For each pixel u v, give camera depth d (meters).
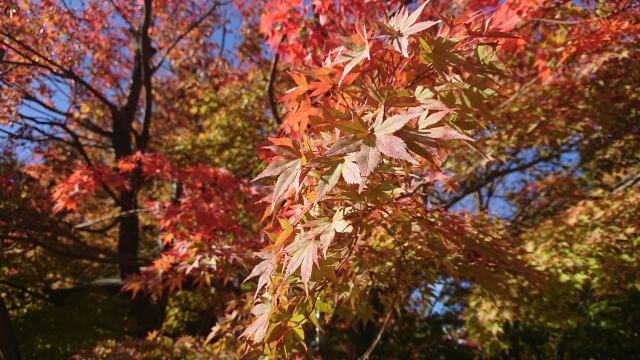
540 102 6.30
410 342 13.27
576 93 6.47
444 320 13.17
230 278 4.65
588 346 10.80
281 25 4.71
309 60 4.45
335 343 8.92
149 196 12.59
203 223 5.13
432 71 2.08
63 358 8.10
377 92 1.86
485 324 6.41
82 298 9.81
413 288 4.28
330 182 1.60
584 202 6.84
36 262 10.20
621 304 9.72
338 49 2.20
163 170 6.32
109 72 12.30
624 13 4.69
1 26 8.93
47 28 9.40
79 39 10.20
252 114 11.30
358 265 3.54
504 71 2.02
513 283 5.07
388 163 1.91
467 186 9.77
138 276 4.56
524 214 11.57
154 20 13.04
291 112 2.25
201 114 12.98
